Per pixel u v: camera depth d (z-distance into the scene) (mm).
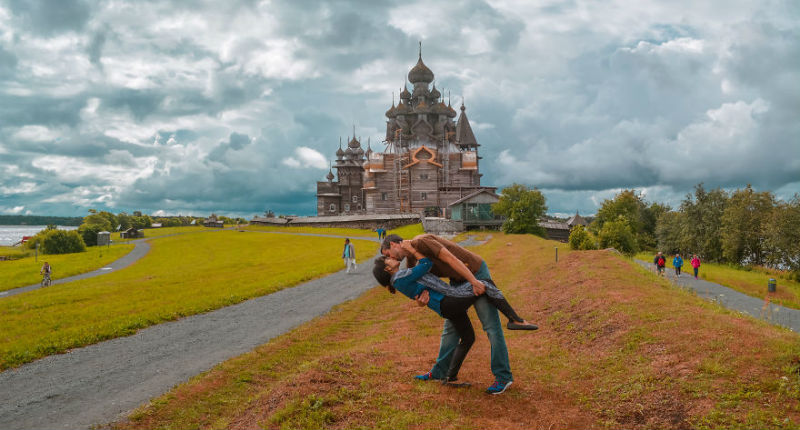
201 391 8086
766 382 5656
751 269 54531
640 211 85312
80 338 12586
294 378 6711
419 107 103062
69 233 81438
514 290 18125
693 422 5188
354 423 5457
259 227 114250
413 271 6195
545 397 6469
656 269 31578
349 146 139500
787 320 19625
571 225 83062
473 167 101250
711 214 64125
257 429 5465
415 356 8266
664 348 7578
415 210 93875
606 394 6395
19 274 43688
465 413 5828
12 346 11711
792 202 50656
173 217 195375
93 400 8078
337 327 13836
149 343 12461
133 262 55469
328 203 124562
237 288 22328
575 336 9906
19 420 7227
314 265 33938
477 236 61750
